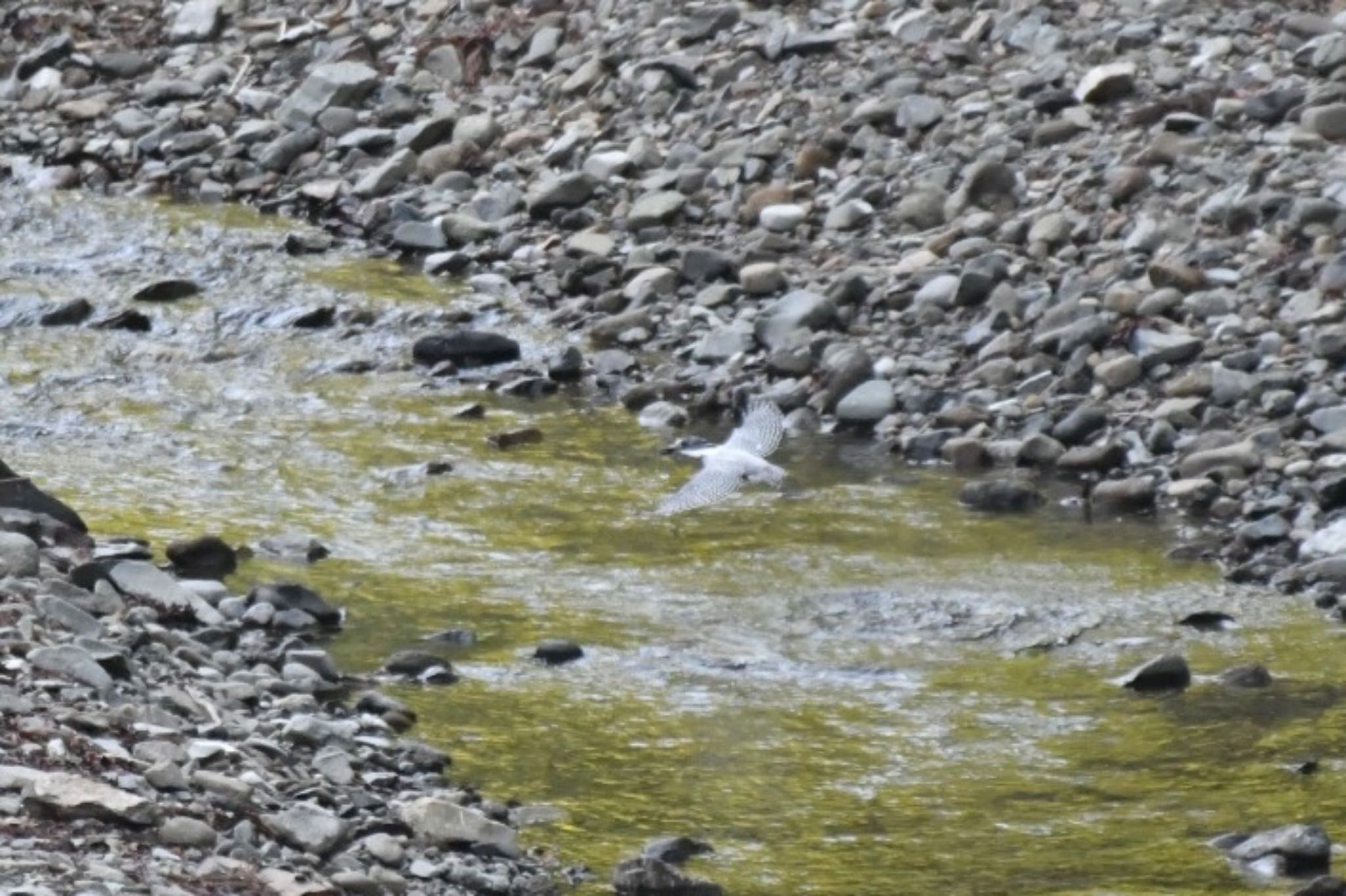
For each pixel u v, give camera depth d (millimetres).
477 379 54219
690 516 45531
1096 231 56375
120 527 43875
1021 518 45219
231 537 43750
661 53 69062
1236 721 35500
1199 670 37656
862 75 65562
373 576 41875
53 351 55812
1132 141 59906
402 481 47438
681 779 33375
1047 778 33500
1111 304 52469
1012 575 42156
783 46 67250
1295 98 59656
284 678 35781
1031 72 63844
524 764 33719
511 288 59625
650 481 47656
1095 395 49906
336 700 35531
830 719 35844
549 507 46000
